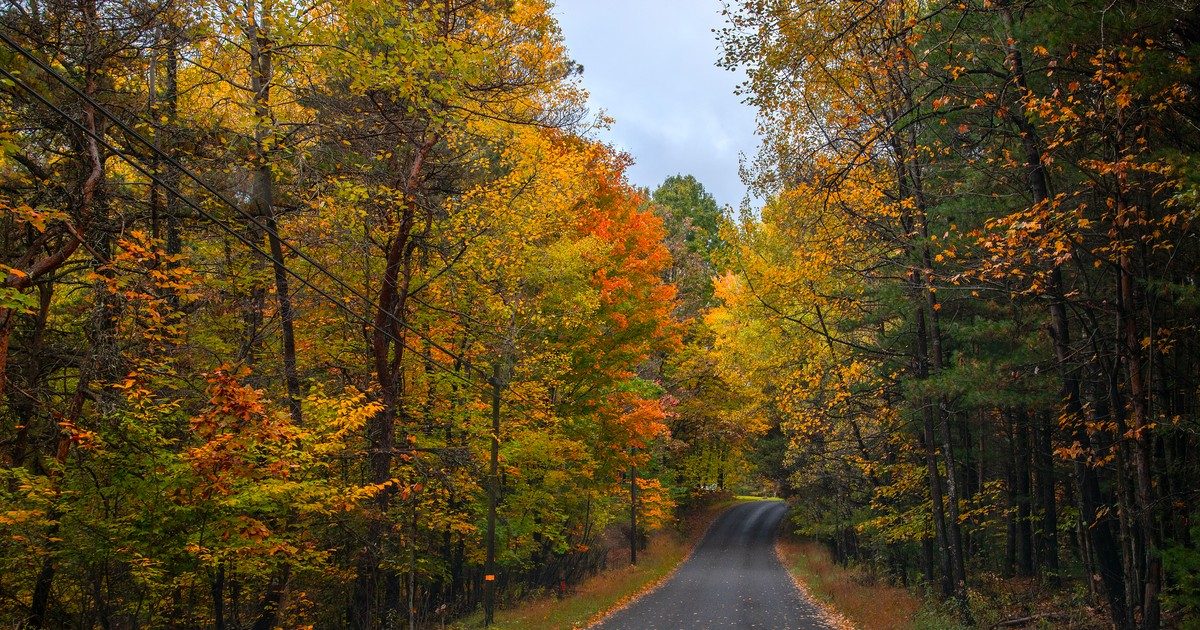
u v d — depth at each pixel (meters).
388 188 13.25
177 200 12.26
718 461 46.75
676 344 27.78
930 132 13.96
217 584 12.97
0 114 9.14
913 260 16.09
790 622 18.27
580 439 22.22
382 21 9.70
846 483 27.41
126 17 9.80
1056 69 9.19
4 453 11.66
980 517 22.16
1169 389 11.22
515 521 20.05
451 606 19.61
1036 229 9.29
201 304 13.00
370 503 15.19
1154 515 10.07
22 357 11.22
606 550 31.58
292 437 10.69
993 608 16.03
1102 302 10.30
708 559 36.03
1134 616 10.36
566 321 18.89
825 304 20.22
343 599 17.28
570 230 19.27
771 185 18.08
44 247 10.52
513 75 14.29
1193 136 9.24
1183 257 10.21
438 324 16.86
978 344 16.70
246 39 10.39
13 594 11.38
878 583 23.39
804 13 9.95
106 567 11.56
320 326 16.52
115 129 10.78
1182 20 8.00
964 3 9.58
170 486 10.32
